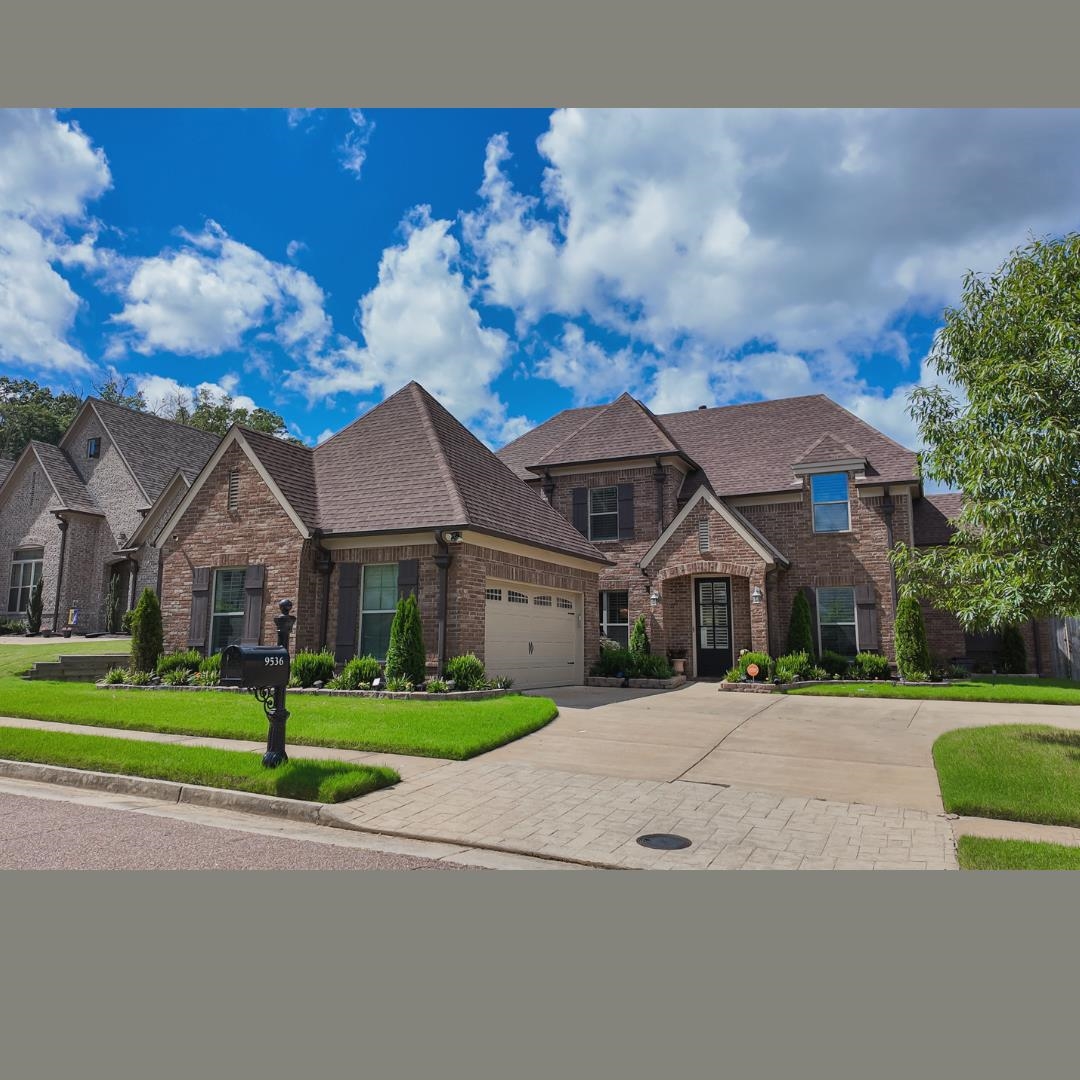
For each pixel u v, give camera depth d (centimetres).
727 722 1151
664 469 2123
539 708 1143
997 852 534
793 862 523
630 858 530
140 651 1525
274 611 1455
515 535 1507
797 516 2053
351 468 1634
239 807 675
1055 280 889
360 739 901
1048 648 2081
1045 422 781
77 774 774
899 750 940
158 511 1966
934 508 2155
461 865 516
